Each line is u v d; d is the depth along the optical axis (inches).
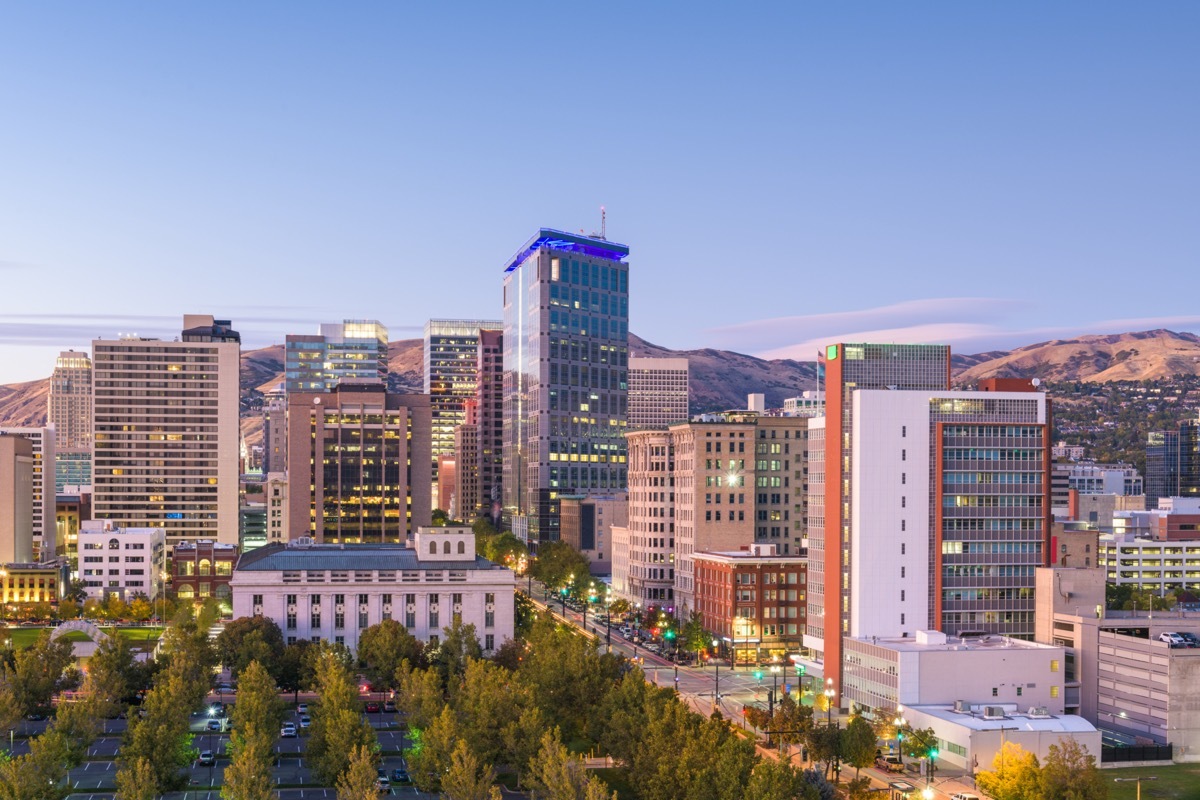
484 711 7327.8
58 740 6648.6
